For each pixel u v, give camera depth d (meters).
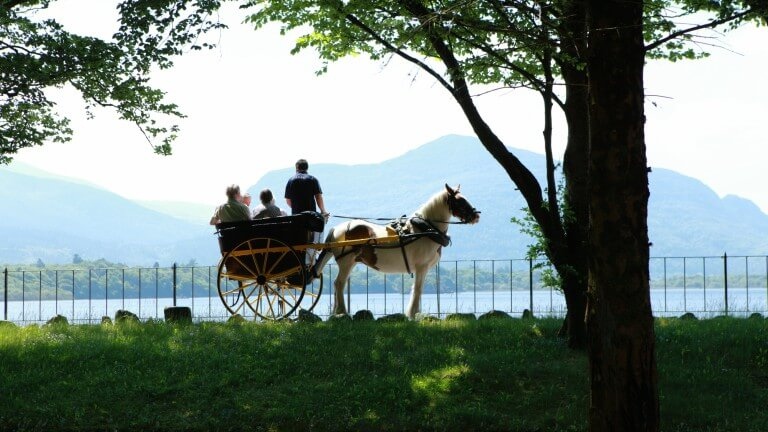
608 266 6.93
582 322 11.69
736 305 20.30
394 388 10.09
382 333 12.71
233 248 14.56
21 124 15.98
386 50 11.98
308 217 14.32
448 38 11.29
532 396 9.91
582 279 11.67
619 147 6.86
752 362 11.22
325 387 10.26
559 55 10.62
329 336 12.52
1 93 14.09
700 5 9.19
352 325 13.45
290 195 15.23
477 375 10.46
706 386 10.29
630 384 6.92
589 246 7.08
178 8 13.69
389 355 11.47
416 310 15.09
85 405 9.84
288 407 9.67
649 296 7.00
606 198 6.91
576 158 11.72
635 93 6.88
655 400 6.95
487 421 9.25
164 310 15.20
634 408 6.90
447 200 15.02
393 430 9.13
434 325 13.42
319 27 13.33
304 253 14.46
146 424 9.38
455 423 9.20
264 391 10.25
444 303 34.09
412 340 12.25
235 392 10.24
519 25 10.09
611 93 6.86
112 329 13.69
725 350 11.66
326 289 50.19
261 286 14.61
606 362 6.99
